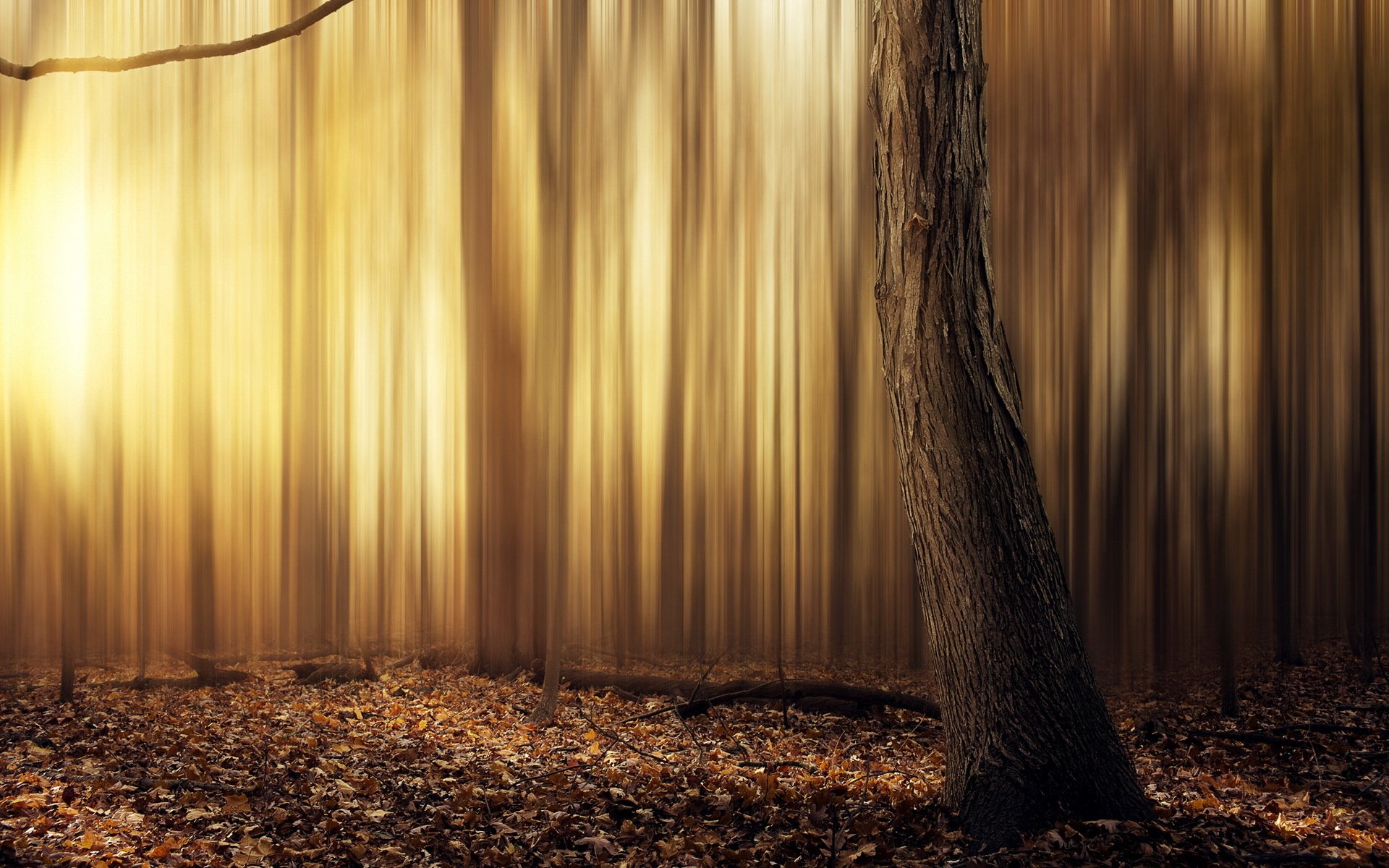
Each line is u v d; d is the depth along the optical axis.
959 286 4.42
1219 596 10.55
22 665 10.96
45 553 11.08
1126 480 10.49
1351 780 5.84
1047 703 4.19
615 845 4.59
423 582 11.59
